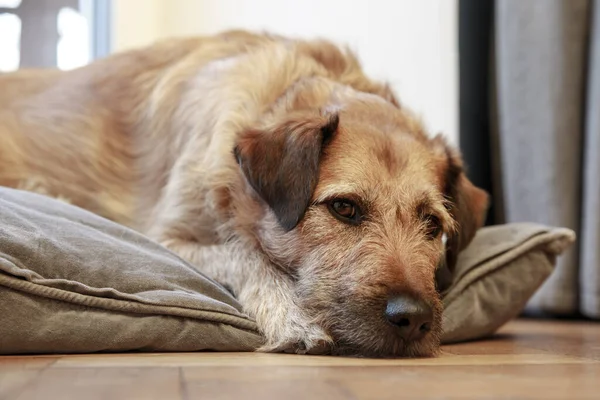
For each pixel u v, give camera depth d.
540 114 1.16
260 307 0.68
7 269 0.56
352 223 0.69
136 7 1.58
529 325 1.04
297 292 0.68
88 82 0.97
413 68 1.32
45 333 0.57
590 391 0.45
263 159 0.68
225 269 0.74
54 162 0.94
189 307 0.62
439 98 1.33
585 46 1.13
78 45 1.66
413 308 0.62
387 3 1.36
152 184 0.88
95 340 0.59
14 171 0.94
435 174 0.74
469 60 1.33
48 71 1.03
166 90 0.89
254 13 1.51
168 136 0.87
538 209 1.17
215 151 0.77
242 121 0.77
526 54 1.18
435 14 1.34
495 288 0.79
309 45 0.88
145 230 0.87
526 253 0.81
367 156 0.70
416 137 0.76
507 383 0.48
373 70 1.37
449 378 0.50
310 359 0.60
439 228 0.74
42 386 0.45
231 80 0.82
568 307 1.12
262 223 0.73
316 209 0.69
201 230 0.79
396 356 0.63
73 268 0.60
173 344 0.61
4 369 0.51
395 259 0.66
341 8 1.41
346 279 0.66
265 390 0.45
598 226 1.07
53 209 0.68
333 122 0.70
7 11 1.64
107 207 0.90
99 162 0.92
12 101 0.99
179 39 0.97
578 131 1.13
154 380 0.47
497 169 1.32
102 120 0.93
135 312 0.60
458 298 0.77
